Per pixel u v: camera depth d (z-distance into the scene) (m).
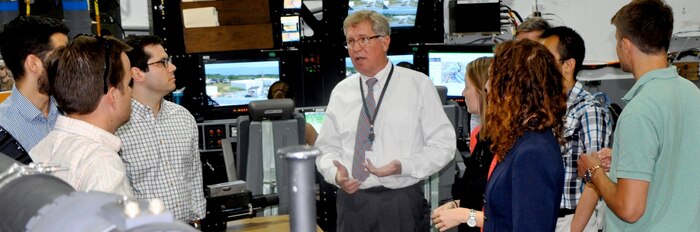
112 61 1.48
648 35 1.85
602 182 1.93
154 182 2.46
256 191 3.22
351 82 2.97
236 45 4.36
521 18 5.21
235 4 4.32
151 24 4.26
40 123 2.01
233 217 2.61
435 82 4.84
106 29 4.29
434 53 4.79
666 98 1.80
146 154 2.45
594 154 2.01
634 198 1.77
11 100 2.01
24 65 1.96
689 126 1.86
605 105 2.72
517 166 1.76
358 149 2.85
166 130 2.52
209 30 4.29
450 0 5.09
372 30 2.81
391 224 2.83
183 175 2.56
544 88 1.79
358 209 2.85
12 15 3.70
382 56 2.86
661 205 1.85
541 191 1.73
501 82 1.83
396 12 4.68
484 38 5.26
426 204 2.96
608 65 5.36
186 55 4.36
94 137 1.46
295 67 4.62
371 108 2.87
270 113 3.17
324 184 4.03
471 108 2.38
